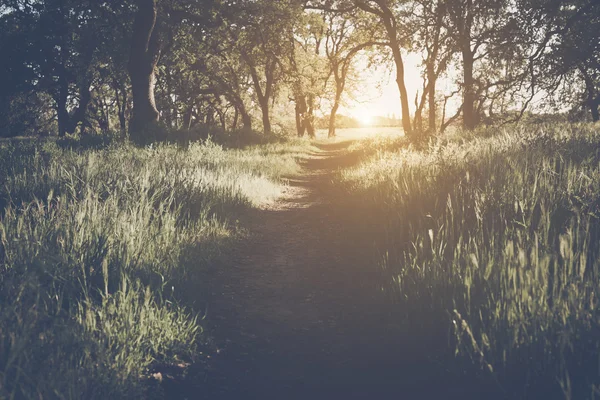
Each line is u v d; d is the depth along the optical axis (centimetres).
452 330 396
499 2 2542
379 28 3853
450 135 2158
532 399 299
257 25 3119
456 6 2875
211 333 472
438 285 451
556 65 2353
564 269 350
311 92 4469
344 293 583
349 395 364
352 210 1051
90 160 985
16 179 833
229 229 881
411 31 3656
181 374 388
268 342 465
